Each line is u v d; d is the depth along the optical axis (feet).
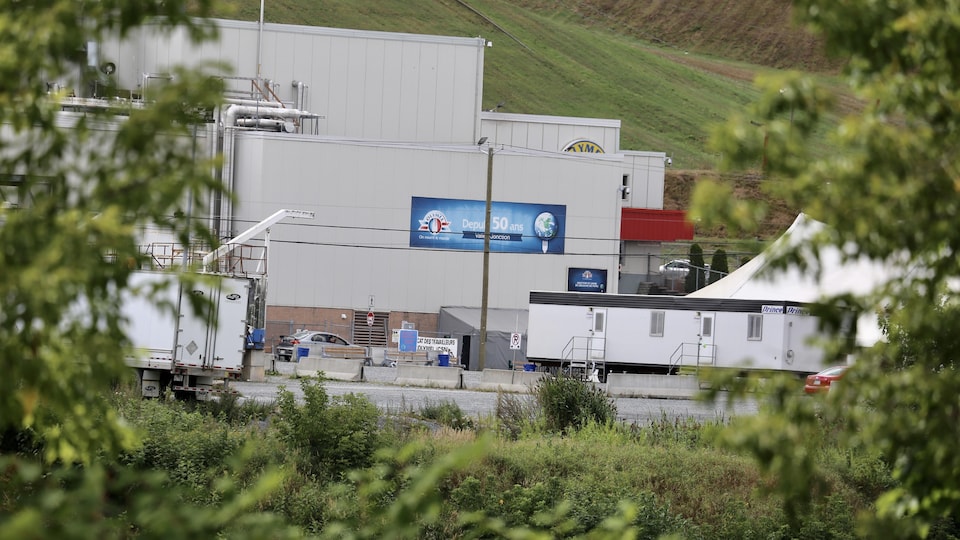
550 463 296.51
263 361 401.90
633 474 291.99
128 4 70.79
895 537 92.22
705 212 74.33
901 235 75.31
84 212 69.21
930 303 85.40
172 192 69.00
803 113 76.33
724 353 631.15
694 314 637.30
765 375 85.10
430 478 70.44
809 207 75.20
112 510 71.67
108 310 73.36
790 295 622.95
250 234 530.27
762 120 76.48
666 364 637.30
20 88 72.59
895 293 83.56
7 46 69.72
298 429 282.15
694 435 346.74
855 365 85.81
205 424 299.99
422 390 526.98
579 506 244.01
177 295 382.83
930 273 83.30
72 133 73.92
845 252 77.25
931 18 75.87
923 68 79.20
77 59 76.33
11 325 68.44
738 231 80.84
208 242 73.67
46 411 85.56
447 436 319.06
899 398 86.38
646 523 243.60
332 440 280.92
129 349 76.79
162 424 263.29
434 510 71.97
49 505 63.31
